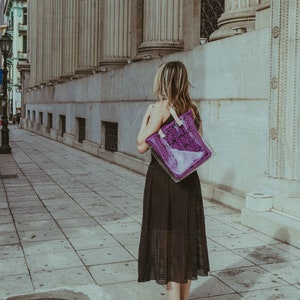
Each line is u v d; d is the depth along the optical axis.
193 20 11.24
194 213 3.36
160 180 3.33
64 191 9.40
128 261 5.05
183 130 3.29
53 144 22.39
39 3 34.91
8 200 8.44
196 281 4.45
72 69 22.81
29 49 43.69
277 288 4.29
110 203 8.18
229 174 7.92
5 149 17.50
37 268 4.82
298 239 5.50
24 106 43.09
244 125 7.41
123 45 15.33
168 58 10.40
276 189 6.47
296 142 6.36
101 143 16.12
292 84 6.31
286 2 6.26
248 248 5.50
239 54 7.46
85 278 4.55
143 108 12.04
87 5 18.98
